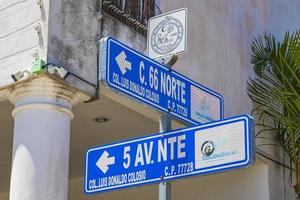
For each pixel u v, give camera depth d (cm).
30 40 856
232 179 1277
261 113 1264
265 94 1254
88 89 875
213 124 564
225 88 1201
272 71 1266
